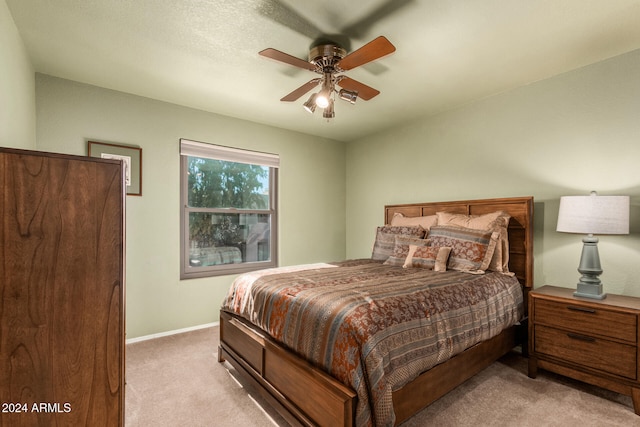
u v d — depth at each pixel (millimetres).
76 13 1813
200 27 1950
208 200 3520
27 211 1011
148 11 1796
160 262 3127
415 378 1571
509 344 2395
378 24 1901
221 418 1810
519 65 2422
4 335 981
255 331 2100
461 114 3273
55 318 1047
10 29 1812
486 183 3070
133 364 2490
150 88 2854
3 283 979
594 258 2158
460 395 2014
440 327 1728
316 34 2012
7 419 989
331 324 1522
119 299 1150
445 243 2693
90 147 2746
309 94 2990
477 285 2160
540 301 2230
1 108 1655
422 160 3668
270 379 1860
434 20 1856
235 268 3648
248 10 1783
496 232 2576
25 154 1009
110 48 2193
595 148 2398
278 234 4020
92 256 1107
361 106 3283
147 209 3051
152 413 1853
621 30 1959
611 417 1784
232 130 3615
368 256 4379
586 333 2006
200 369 2412
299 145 4215
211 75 2602
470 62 2369
